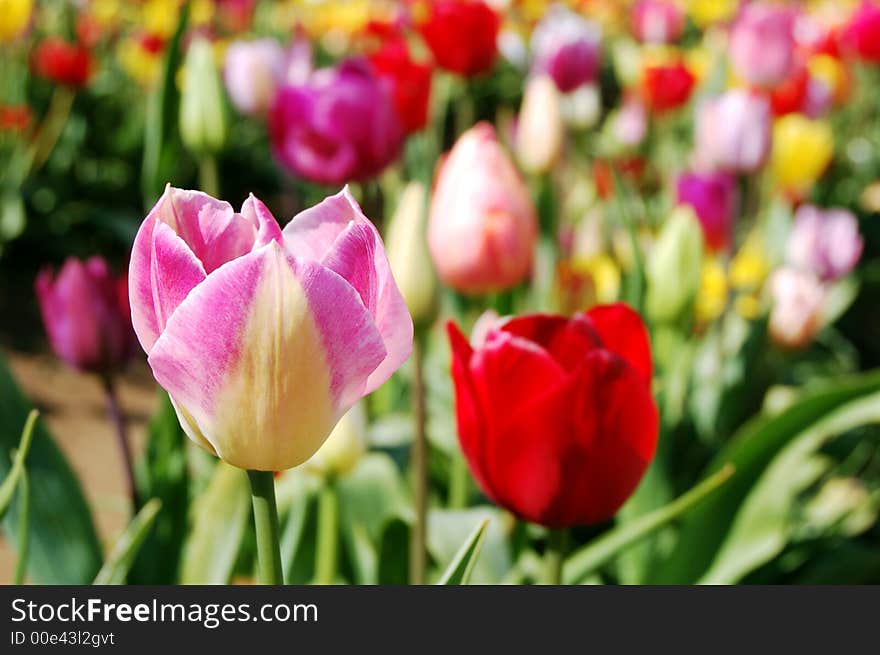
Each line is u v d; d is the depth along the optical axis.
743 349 0.97
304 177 0.87
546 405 0.51
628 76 1.94
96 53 2.31
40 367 1.64
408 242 0.63
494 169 0.69
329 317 0.42
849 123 2.09
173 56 0.70
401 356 0.43
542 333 0.54
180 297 0.42
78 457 1.37
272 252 0.41
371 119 0.83
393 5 2.21
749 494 0.76
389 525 0.66
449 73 1.15
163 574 0.71
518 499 0.53
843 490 1.05
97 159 2.13
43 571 0.66
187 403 0.42
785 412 0.73
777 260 1.26
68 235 2.02
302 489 0.67
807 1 2.54
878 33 1.78
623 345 0.54
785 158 1.35
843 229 1.12
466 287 0.71
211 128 0.78
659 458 0.78
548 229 0.94
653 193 1.64
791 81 1.36
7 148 1.93
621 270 0.99
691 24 3.01
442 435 0.87
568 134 1.38
